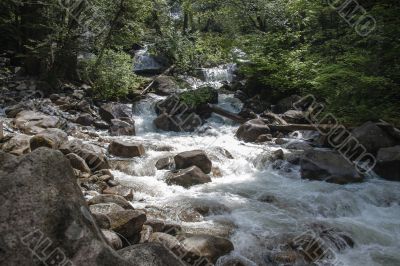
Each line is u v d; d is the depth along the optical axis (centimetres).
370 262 443
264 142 927
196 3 1842
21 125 813
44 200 264
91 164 655
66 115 996
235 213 542
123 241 412
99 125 982
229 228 492
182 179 639
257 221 517
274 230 492
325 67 997
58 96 1090
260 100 1225
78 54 1270
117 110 1054
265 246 453
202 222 508
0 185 265
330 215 562
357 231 509
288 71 1200
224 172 724
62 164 286
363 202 605
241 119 1076
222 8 1661
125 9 1219
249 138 943
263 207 567
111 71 1217
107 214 425
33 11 1246
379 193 636
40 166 276
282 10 1398
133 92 1263
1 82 1131
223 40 1460
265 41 1338
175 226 468
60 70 1211
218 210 548
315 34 1164
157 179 662
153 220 466
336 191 629
